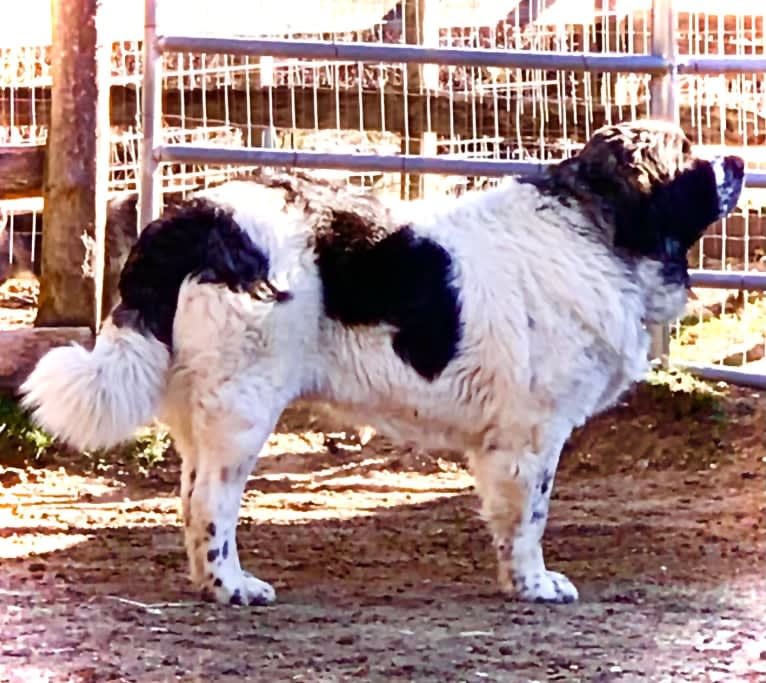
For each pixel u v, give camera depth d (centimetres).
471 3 1382
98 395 655
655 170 729
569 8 1346
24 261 1241
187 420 695
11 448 950
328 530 845
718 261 1355
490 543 822
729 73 998
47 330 967
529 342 699
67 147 977
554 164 814
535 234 713
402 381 698
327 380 702
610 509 891
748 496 906
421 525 861
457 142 1245
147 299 676
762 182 992
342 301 691
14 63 1286
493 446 712
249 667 573
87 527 829
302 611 666
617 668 579
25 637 607
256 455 687
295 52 955
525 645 612
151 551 781
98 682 551
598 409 742
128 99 1206
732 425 1006
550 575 708
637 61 986
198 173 1212
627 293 720
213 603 679
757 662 587
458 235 709
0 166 983
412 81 1258
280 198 694
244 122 1237
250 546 803
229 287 669
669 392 1023
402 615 664
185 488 696
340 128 1246
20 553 768
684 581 734
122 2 1362
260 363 677
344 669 573
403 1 1283
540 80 1305
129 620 642
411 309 692
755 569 755
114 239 1057
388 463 997
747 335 1200
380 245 693
